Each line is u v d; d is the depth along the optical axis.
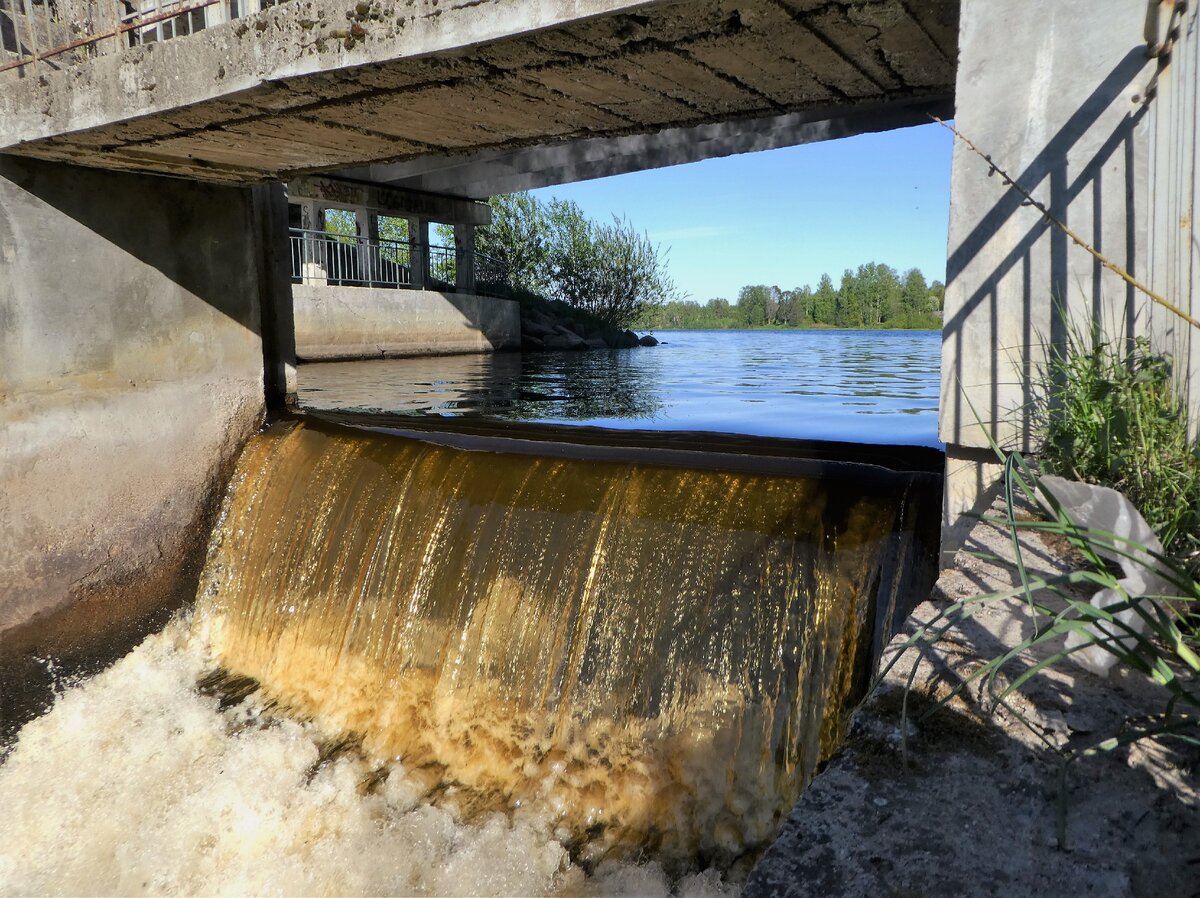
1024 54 3.47
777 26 3.97
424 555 5.86
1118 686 2.10
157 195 7.29
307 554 6.63
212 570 7.43
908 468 5.83
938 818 1.68
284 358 9.09
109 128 5.58
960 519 3.35
